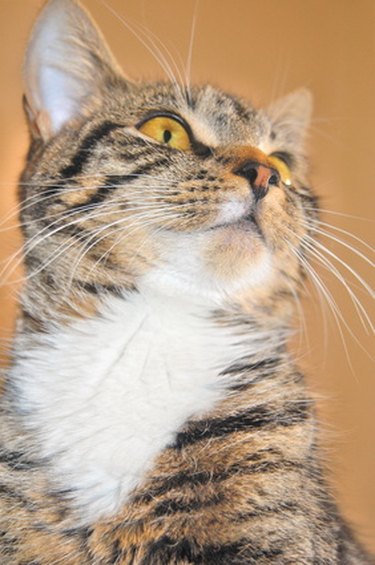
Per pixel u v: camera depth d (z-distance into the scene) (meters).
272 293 0.51
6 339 0.50
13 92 0.55
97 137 0.50
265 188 0.48
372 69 0.59
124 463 0.46
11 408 0.48
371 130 0.58
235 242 0.48
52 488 0.46
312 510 0.46
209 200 0.48
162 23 0.57
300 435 0.47
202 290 0.49
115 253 0.48
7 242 0.52
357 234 0.57
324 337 0.54
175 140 0.50
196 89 0.53
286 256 0.50
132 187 0.48
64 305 0.49
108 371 0.48
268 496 0.45
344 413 0.54
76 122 0.52
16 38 0.56
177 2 0.57
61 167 0.50
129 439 0.47
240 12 0.58
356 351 0.56
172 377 0.48
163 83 0.53
